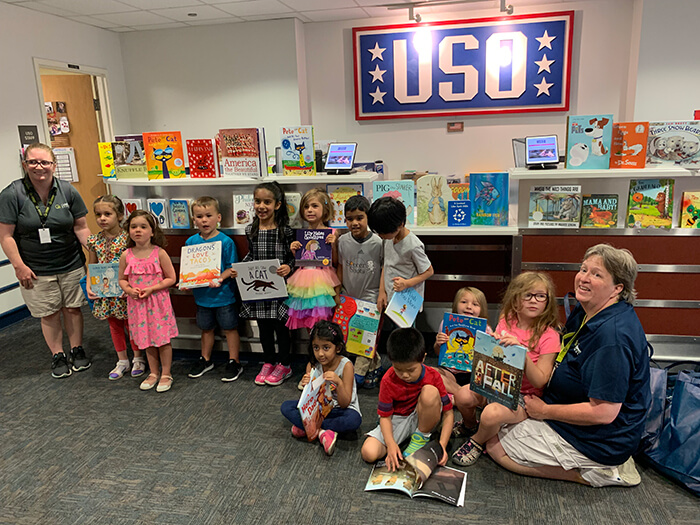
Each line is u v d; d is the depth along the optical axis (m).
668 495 1.96
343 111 5.89
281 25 5.50
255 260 2.90
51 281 3.15
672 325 2.87
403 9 5.21
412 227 2.98
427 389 2.11
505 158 5.67
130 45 5.92
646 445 2.14
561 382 1.99
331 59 5.77
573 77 5.33
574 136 2.78
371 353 2.79
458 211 2.96
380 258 2.82
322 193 2.87
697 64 4.78
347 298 2.80
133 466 2.27
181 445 2.41
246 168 3.08
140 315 2.88
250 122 5.86
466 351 2.37
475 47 5.37
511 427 2.10
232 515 1.94
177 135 3.18
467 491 2.02
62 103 5.62
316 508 1.96
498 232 2.89
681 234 2.73
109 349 3.65
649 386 1.93
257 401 2.80
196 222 3.01
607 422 1.84
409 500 1.98
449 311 3.38
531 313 2.06
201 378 3.11
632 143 2.71
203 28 5.70
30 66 4.71
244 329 3.30
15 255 3.03
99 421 2.65
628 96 5.18
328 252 2.82
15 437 2.53
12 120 4.53
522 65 5.33
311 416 2.25
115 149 3.30
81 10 4.78
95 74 5.57
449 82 5.52
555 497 1.97
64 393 2.98
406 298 2.62
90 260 3.23
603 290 1.87
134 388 3.01
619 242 2.81
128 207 3.25
